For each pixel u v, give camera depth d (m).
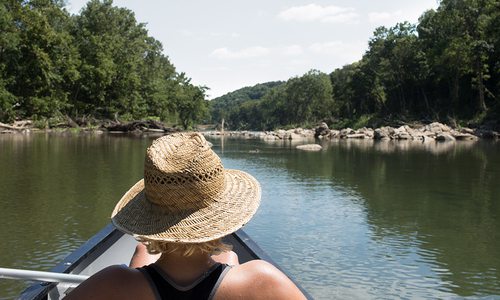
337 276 6.92
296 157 27.58
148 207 1.71
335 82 119.81
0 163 19.56
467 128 60.72
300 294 1.61
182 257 1.61
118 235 4.59
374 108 97.62
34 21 56.31
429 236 9.24
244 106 187.25
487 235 9.41
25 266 6.88
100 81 63.78
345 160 25.53
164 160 1.67
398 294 6.30
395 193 14.30
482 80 71.00
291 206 11.88
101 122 61.72
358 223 10.18
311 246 8.38
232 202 1.70
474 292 6.39
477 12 69.62
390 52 87.88
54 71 58.22
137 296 1.54
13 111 51.34
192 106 92.69
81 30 67.62
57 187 13.62
